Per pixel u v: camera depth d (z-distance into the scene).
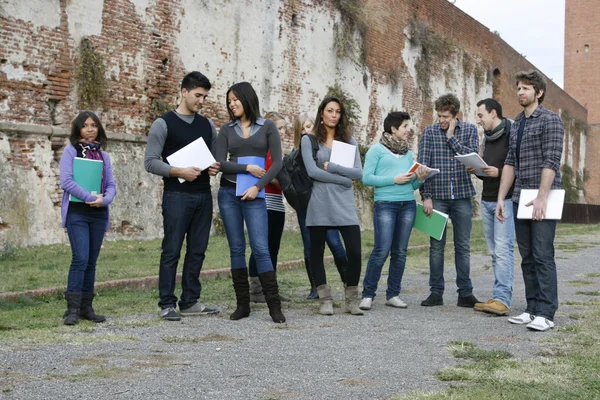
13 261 9.18
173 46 14.06
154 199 13.40
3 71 10.88
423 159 7.09
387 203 6.84
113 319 5.92
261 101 16.86
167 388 3.69
